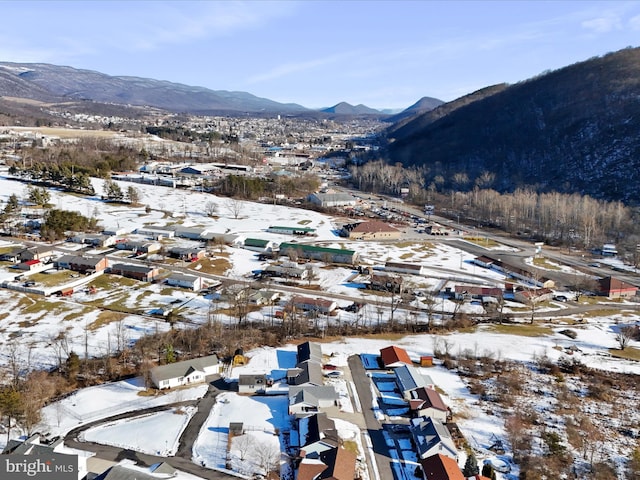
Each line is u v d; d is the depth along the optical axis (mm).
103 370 77875
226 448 59688
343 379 77375
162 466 54031
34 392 67562
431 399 69312
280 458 58344
